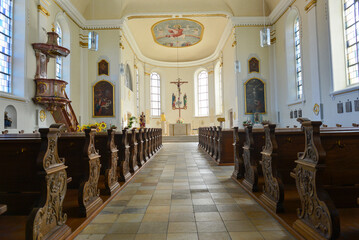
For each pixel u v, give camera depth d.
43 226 2.29
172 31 20.09
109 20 15.46
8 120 8.64
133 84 19.91
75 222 2.99
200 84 25.22
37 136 3.50
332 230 2.16
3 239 2.56
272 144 3.40
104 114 15.25
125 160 5.33
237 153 5.39
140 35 20.39
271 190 3.46
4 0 9.05
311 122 2.39
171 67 25.33
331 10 9.97
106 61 15.40
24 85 9.40
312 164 2.40
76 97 14.48
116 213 3.42
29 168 3.19
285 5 13.57
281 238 2.61
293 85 13.62
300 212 2.82
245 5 15.41
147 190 4.61
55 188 2.49
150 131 9.59
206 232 2.79
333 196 3.18
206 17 17.88
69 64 13.50
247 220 3.11
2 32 8.95
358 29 9.21
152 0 15.59
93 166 3.53
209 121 24.02
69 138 4.32
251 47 15.55
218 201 3.89
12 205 3.25
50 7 11.66
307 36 11.76
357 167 3.13
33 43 9.79
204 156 9.63
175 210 3.51
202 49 23.64
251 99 15.40
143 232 2.81
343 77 9.90
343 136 3.10
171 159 8.84
